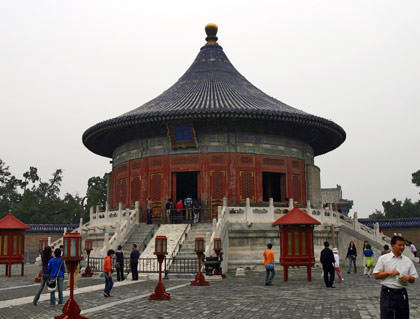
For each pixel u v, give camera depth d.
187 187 59.38
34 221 84.00
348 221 47.25
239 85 52.09
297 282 27.62
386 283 11.30
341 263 42.12
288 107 49.22
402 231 58.62
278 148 46.59
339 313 16.22
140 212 45.62
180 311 17.12
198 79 52.41
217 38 57.47
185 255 33.88
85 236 43.34
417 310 16.73
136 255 29.41
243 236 37.66
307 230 28.69
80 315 15.25
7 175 104.81
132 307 18.22
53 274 19.14
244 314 16.30
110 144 53.16
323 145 55.19
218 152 44.75
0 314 17.08
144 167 46.62
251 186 44.69
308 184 48.72
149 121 43.56
